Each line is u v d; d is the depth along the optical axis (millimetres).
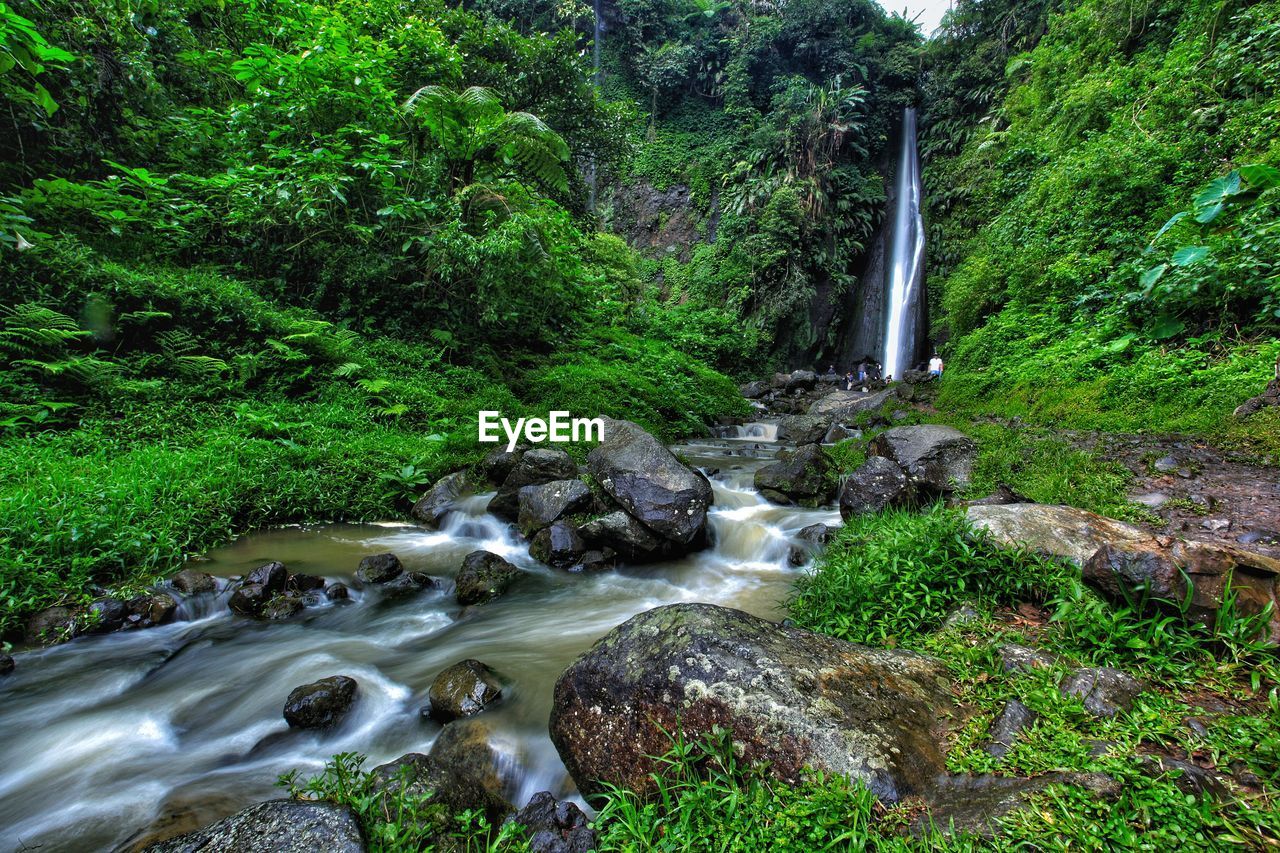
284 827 1687
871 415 10578
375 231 8781
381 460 6332
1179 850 1406
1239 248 6180
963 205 20328
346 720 2904
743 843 1622
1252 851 1399
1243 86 8586
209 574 4215
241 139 8312
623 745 2158
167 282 6598
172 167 8508
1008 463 5375
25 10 6781
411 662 3453
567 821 2014
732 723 1970
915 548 3438
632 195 27297
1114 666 2395
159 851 1693
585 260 16547
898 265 22797
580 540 5098
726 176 23984
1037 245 9672
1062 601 2713
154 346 6617
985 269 11781
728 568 5035
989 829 1537
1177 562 2570
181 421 6035
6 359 5570
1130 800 1568
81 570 3803
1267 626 2334
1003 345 9422
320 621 3965
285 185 7668
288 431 6457
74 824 2234
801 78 23562
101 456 5141
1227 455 4750
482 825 1967
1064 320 8805
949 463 5605
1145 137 8914
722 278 21828
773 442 10453
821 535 5027
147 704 3037
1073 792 1598
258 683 3230
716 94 27969
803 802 1673
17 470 4445
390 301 9078
